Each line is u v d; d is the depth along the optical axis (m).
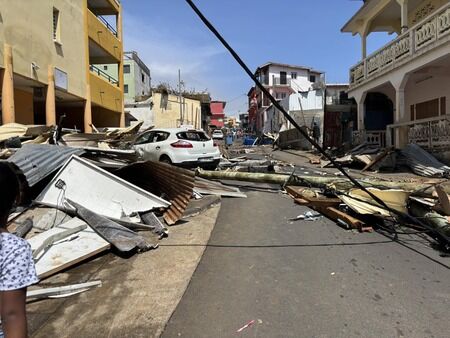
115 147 15.30
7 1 12.73
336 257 5.46
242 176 11.77
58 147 8.45
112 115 26.48
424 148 15.63
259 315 3.78
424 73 16.55
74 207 6.63
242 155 26.39
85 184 7.25
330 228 7.06
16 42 13.26
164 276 4.80
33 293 4.15
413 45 15.41
